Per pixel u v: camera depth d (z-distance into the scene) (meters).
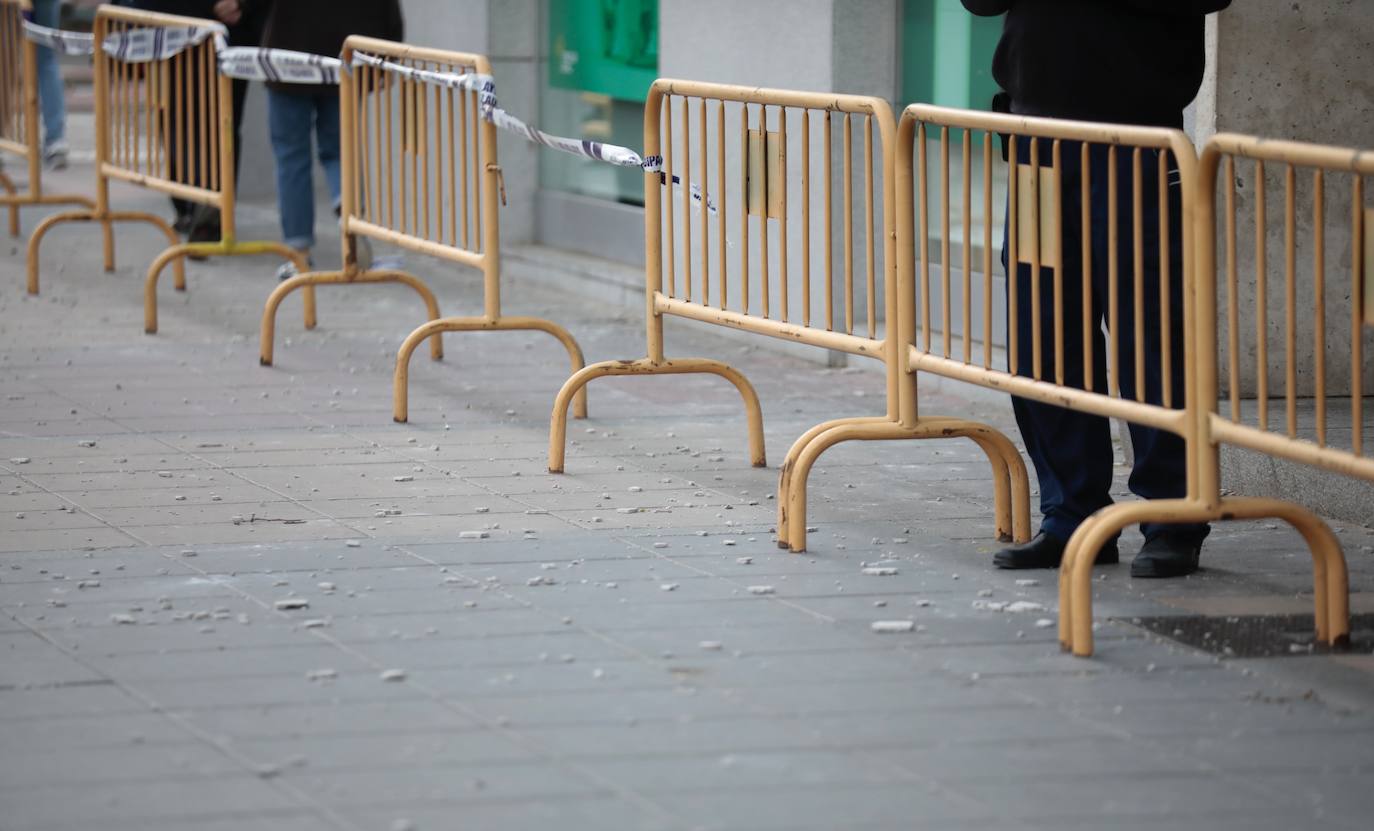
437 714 7.95
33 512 11.50
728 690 8.28
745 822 6.83
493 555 10.56
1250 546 11.01
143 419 14.34
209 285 21.17
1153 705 8.14
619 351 17.64
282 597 9.68
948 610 9.56
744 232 12.20
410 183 23.92
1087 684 8.42
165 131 19.91
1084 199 9.70
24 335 17.80
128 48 19.94
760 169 12.01
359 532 11.10
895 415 10.91
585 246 22.19
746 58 17.86
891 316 10.91
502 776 7.26
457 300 20.53
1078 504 10.48
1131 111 10.16
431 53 15.31
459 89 14.92
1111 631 9.26
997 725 7.88
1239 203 13.23
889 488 12.44
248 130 28.72
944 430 10.84
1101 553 10.59
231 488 12.20
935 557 10.64
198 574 10.13
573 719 7.89
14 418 14.29
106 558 10.46
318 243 24.58
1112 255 9.64
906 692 8.28
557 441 12.76
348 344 17.72
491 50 22.75
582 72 22.28
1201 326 8.95
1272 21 13.03
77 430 13.93
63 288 20.64
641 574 10.20
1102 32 10.12
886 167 10.86
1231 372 9.01
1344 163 8.19
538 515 11.55
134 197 28.20
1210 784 7.23
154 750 7.53
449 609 9.48
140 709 8.00
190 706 8.04
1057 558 10.42
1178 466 10.34
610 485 12.41
